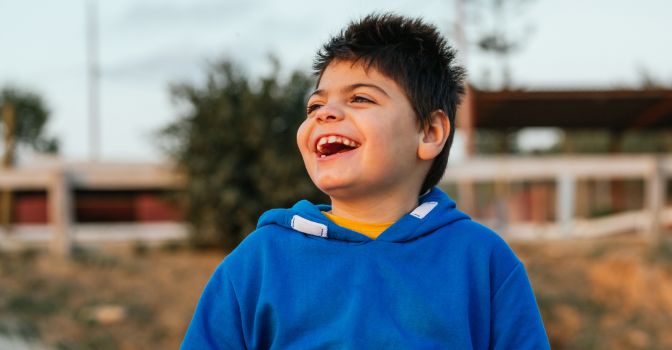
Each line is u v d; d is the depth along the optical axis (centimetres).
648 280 1198
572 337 1094
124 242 1398
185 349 152
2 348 845
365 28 161
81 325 1021
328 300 145
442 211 157
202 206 1316
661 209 1374
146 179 1425
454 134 172
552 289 1200
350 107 153
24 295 1092
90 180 1399
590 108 1287
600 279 1231
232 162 1288
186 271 1269
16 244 1330
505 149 2081
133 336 1022
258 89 1325
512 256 157
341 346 140
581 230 1439
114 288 1176
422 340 141
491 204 1536
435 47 168
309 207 160
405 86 156
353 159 150
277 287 148
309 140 156
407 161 156
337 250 150
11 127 1848
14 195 1458
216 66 1352
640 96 1167
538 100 1189
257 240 158
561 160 1412
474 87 1148
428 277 146
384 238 150
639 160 1395
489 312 150
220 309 155
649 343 1079
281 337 145
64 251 1323
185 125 1344
